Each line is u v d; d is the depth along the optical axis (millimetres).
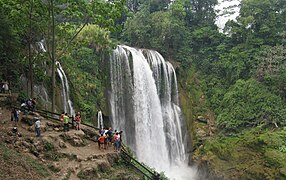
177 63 49031
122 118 38156
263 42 47188
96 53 37875
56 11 24297
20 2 22719
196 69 50812
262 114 39750
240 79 45719
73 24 29297
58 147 17719
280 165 30984
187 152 42906
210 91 47875
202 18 58250
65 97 31516
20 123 20219
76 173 15688
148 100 41438
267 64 43062
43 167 15242
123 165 18672
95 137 21656
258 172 31812
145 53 43906
